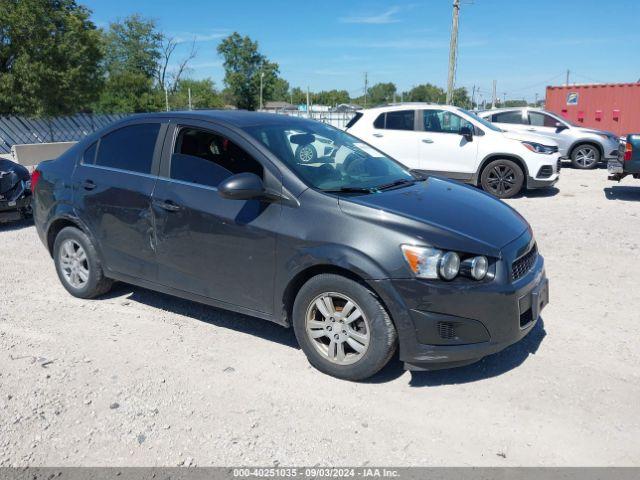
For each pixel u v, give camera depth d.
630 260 6.45
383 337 3.58
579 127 15.77
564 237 7.55
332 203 3.77
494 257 3.57
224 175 4.21
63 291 5.54
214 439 3.19
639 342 4.32
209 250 4.21
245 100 85.94
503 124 16.16
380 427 3.29
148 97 48.09
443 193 4.38
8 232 8.30
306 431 3.26
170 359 4.12
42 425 3.33
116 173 4.80
